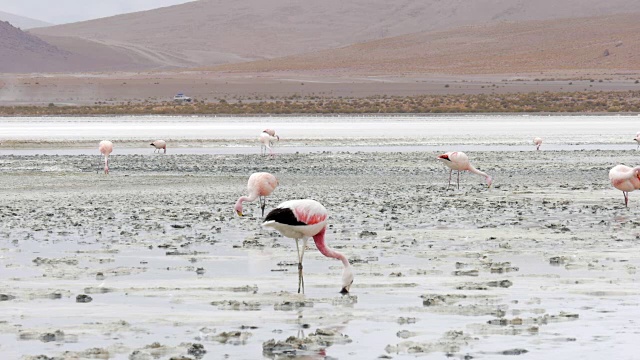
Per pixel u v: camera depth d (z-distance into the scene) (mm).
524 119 147750
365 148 92312
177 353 17531
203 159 78312
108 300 22469
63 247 31266
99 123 135875
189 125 129750
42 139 101938
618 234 34156
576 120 145125
